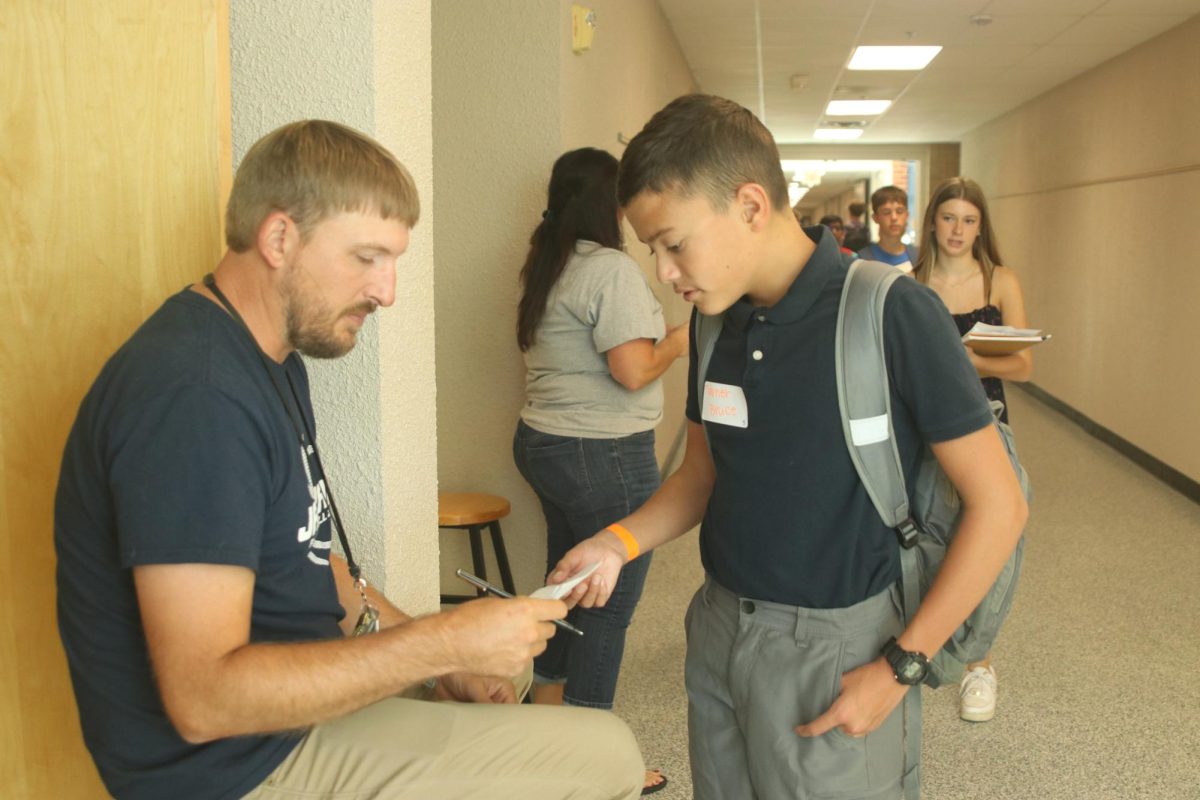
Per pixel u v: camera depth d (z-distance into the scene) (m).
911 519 1.31
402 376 1.72
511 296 3.24
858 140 13.79
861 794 1.33
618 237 2.62
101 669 1.09
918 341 1.21
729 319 1.37
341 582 1.44
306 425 1.24
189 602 0.99
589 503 2.61
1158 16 6.05
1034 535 4.98
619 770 1.31
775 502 1.31
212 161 1.50
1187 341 5.90
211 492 1.01
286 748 1.18
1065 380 8.70
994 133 11.42
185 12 1.48
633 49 4.96
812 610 1.31
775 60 7.98
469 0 3.16
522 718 1.28
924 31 6.84
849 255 1.39
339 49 1.58
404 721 1.25
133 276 1.51
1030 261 9.89
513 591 3.14
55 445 1.50
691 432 1.54
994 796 2.61
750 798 1.44
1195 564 4.49
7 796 1.51
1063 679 3.30
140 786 1.12
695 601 1.54
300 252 1.10
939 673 1.34
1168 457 6.19
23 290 1.48
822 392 1.26
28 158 1.47
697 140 1.21
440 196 3.23
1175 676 3.31
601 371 2.59
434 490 1.86
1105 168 7.63
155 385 1.02
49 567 1.51
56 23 1.46
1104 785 2.65
